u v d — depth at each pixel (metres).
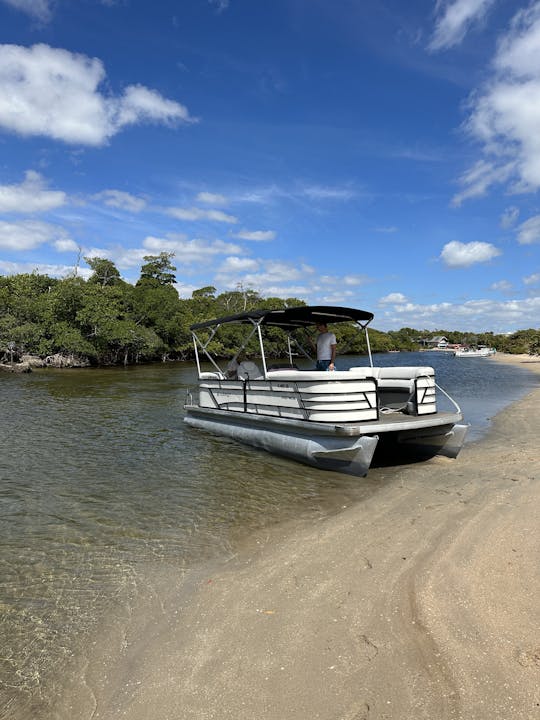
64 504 6.68
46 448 10.06
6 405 16.83
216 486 7.47
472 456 9.16
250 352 10.95
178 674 3.12
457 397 20.03
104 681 3.11
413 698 2.76
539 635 3.26
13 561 4.91
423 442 9.05
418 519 5.77
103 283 68.38
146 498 6.92
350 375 7.93
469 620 3.51
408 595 3.93
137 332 48.84
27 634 3.66
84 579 4.52
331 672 3.04
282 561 4.79
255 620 3.72
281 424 8.86
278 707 2.76
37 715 2.83
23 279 53.47
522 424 12.84
